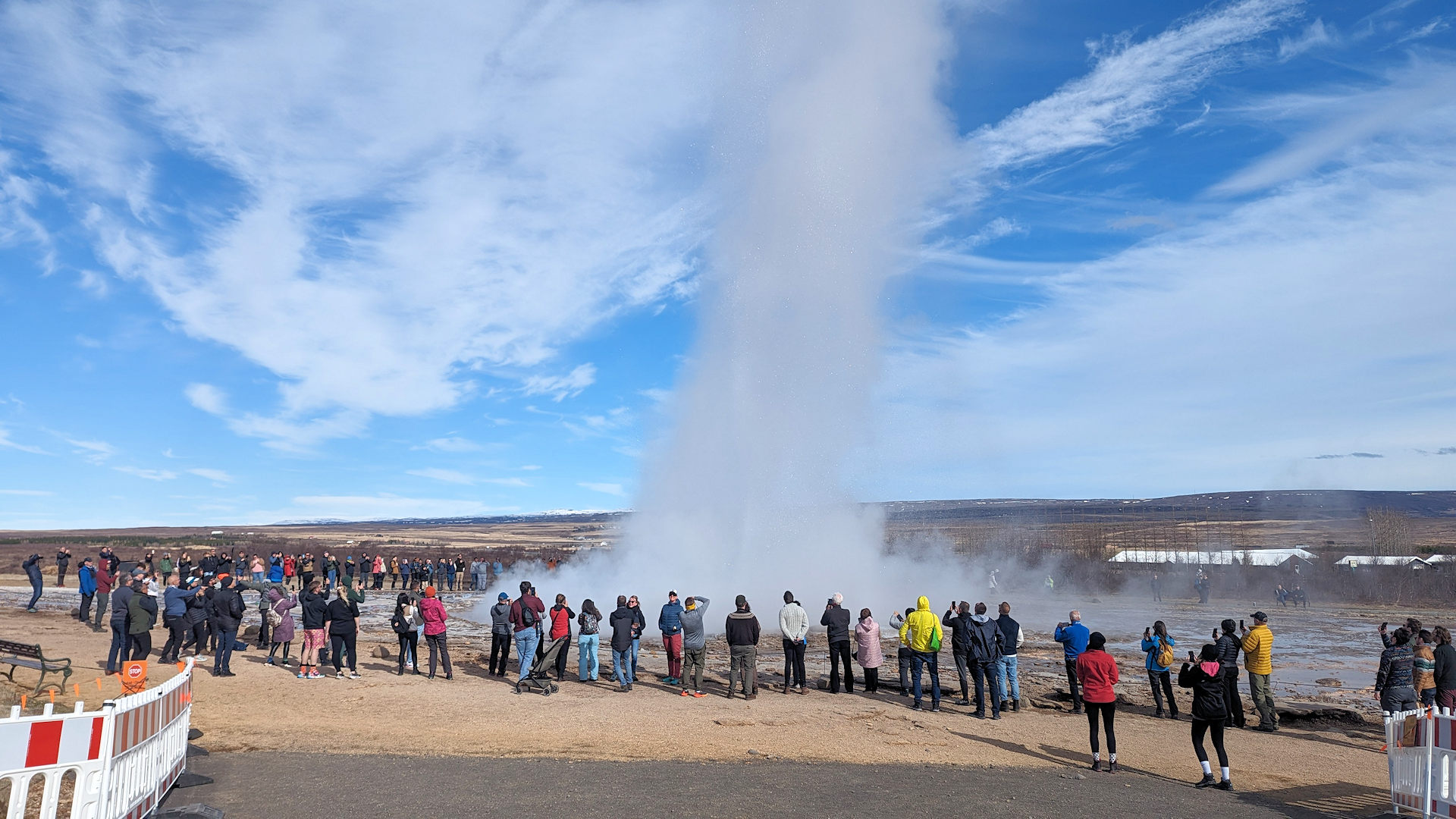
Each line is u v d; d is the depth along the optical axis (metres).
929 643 14.52
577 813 8.22
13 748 6.02
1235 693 14.02
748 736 12.05
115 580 23.94
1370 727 14.24
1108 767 10.84
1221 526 151.62
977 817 8.39
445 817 8.02
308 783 9.20
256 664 17.45
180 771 9.09
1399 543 82.56
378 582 47.84
